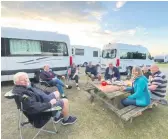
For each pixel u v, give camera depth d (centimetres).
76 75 545
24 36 569
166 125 282
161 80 315
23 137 233
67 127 266
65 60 690
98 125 276
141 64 1036
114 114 324
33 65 597
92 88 426
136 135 247
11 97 195
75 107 362
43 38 618
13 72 550
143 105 275
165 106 378
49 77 454
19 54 560
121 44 913
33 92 235
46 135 240
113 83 405
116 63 895
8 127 262
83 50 1496
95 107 363
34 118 215
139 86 277
